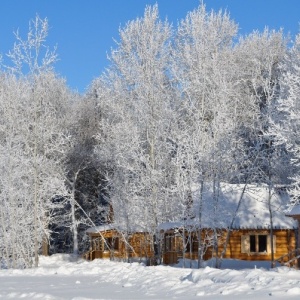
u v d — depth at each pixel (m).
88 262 41.69
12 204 34.88
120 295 16.06
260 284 15.57
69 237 56.81
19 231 35.12
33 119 36.84
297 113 25.09
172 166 33.78
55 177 39.97
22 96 36.81
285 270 21.55
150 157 34.34
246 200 38.06
